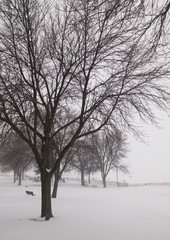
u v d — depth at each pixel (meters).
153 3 6.41
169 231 11.02
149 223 12.66
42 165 13.80
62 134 26.06
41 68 14.32
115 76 12.91
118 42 11.72
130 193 32.66
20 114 13.34
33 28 13.70
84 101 13.34
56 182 25.47
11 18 13.08
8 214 14.97
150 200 24.09
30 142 13.88
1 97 12.77
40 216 13.80
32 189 40.09
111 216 14.30
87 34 12.42
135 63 11.64
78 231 10.57
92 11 7.42
